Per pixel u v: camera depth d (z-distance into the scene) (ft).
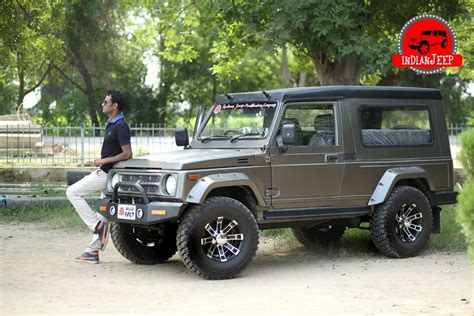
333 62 58.59
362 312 23.15
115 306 24.09
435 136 35.35
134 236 31.94
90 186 31.53
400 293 26.02
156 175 28.81
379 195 32.71
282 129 29.37
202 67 162.71
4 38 65.87
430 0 60.18
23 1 74.54
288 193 30.55
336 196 31.91
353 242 36.94
